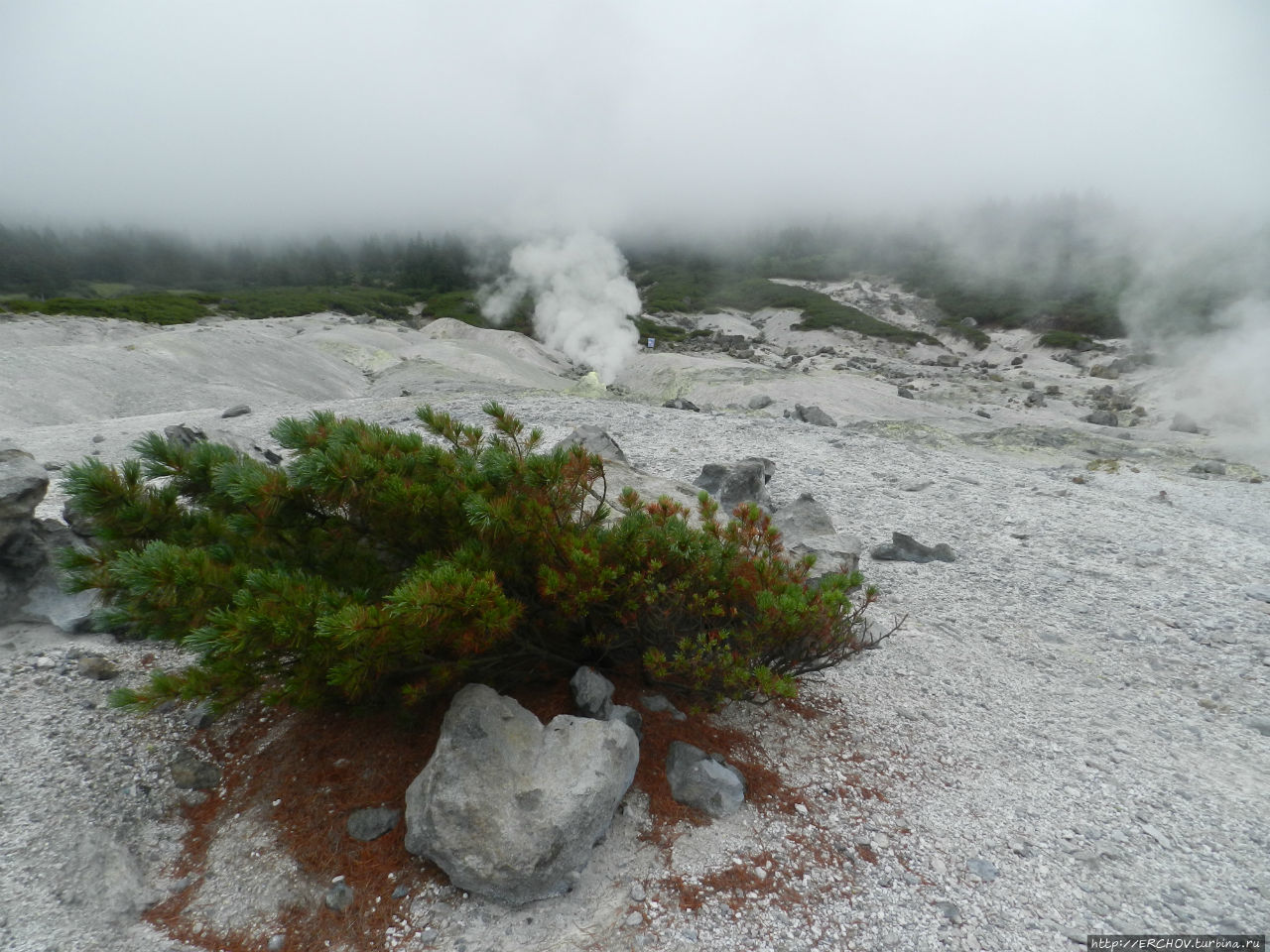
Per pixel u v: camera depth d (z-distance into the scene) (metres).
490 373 61.31
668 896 4.28
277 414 25.70
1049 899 4.54
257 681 4.37
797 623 5.16
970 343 105.62
